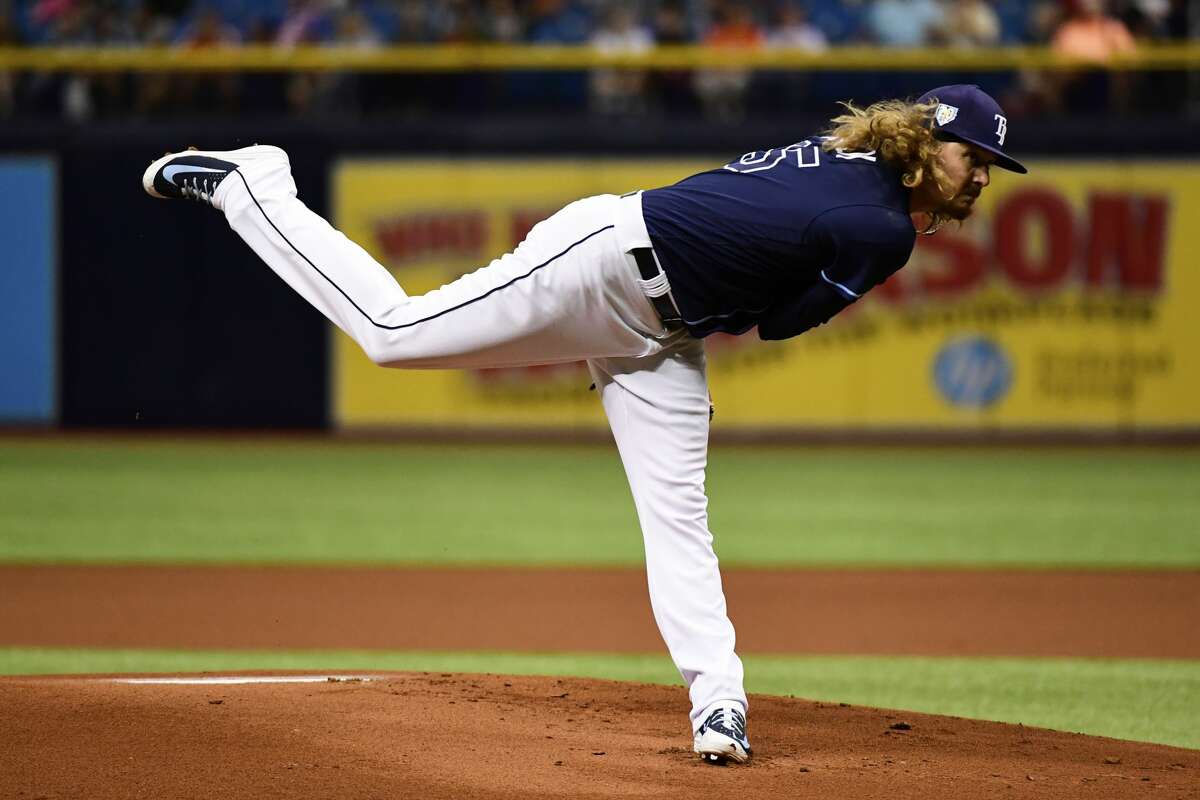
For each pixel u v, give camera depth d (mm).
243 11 60312
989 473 46594
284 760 14078
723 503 40938
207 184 15125
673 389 14859
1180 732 18875
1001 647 24422
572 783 13859
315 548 33750
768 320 14859
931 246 52375
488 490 42844
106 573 30562
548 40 57594
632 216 14102
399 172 52844
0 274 53281
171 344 53406
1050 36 55750
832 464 48500
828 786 14016
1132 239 52219
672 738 15930
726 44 55438
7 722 14703
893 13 56906
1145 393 52500
